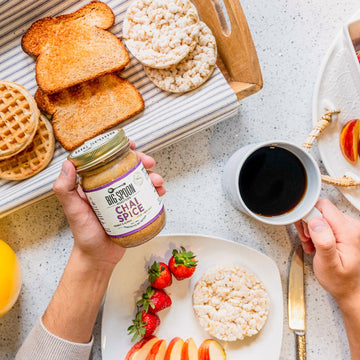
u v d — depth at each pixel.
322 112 0.77
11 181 0.76
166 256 0.79
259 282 0.78
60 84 0.73
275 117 0.81
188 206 0.82
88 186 0.52
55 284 0.81
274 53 0.80
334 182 0.75
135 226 0.53
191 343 0.78
